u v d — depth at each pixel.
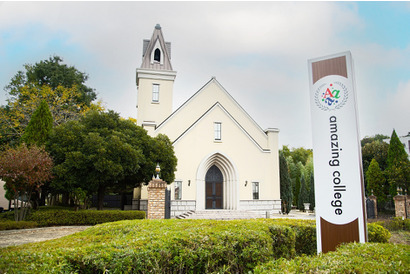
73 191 16.00
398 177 23.44
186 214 20.70
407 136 39.69
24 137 17.23
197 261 5.29
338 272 4.05
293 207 39.50
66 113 28.72
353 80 7.29
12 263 3.97
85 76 37.50
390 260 4.66
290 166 47.44
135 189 24.22
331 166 7.26
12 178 13.48
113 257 4.54
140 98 27.41
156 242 5.13
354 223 6.86
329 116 7.43
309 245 8.45
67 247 5.27
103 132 17.05
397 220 15.86
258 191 24.19
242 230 6.46
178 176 22.27
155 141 19.33
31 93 29.27
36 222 14.27
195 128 23.45
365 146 35.75
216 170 24.28
